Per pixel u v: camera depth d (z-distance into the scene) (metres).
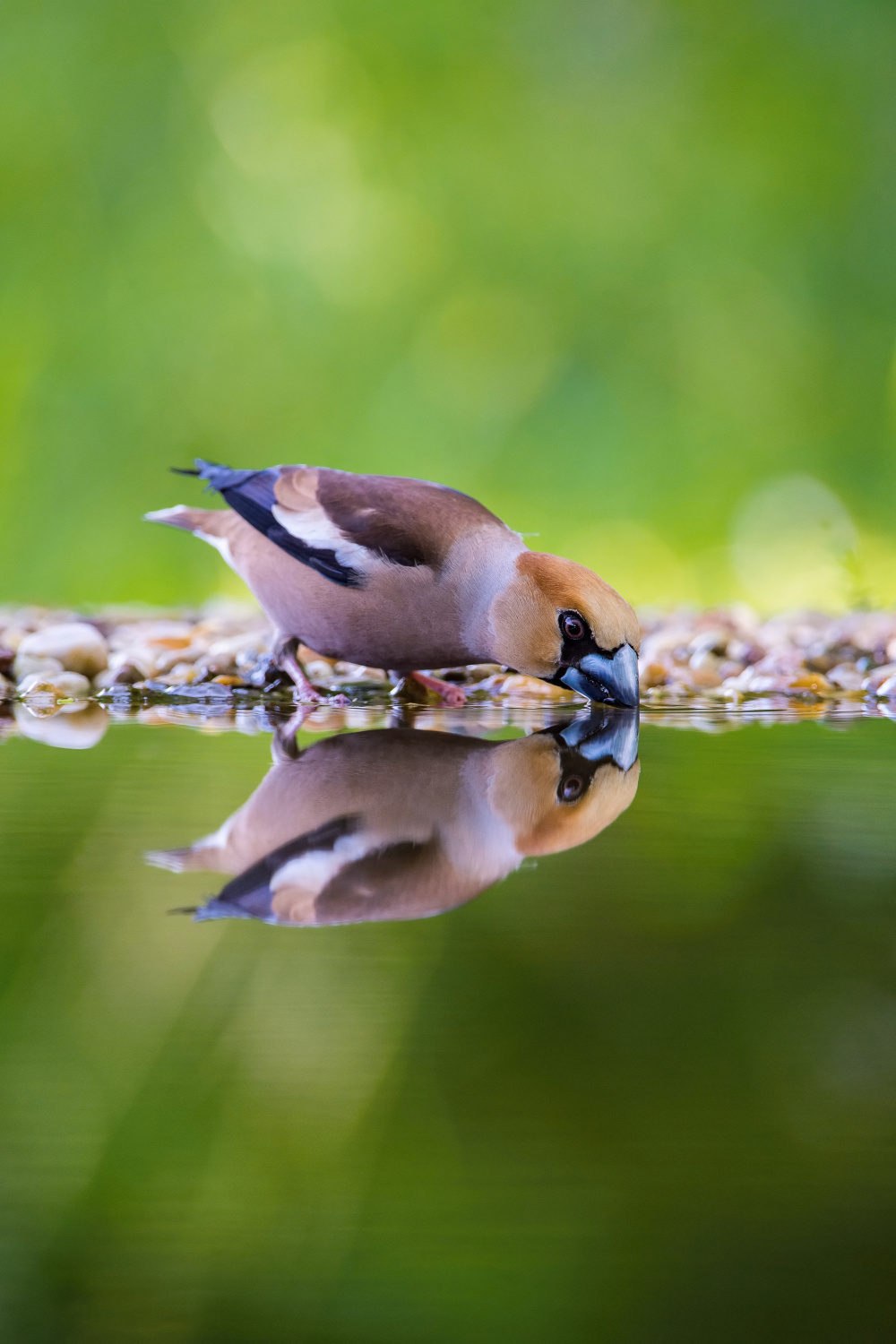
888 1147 3.41
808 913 4.94
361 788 5.04
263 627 5.36
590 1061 3.84
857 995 4.31
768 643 5.34
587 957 4.63
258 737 5.13
